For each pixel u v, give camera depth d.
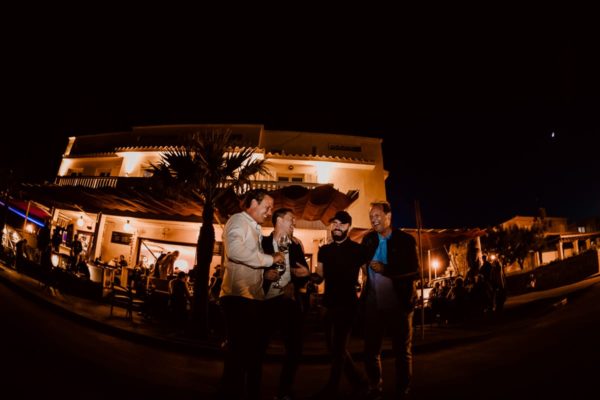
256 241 3.50
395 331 4.04
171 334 8.84
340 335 4.18
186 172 10.16
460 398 3.86
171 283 10.45
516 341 7.11
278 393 3.96
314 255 16.59
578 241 34.00
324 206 12.70
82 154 20.52
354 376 4.36
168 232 17.55
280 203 12.18
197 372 5.77
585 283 17.38
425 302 14.36
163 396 3.97
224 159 10.49
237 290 3.32
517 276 25.14
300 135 20.33
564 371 4.36
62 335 6.48
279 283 3.93
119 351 6.40
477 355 6.29
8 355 4.43
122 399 3.65
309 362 7.48
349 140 20.45
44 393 3.45
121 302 12.23
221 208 12.88
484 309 12.07
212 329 10.08
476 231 14.52
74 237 16.20
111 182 16.20
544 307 11.86
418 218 8.87
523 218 37.62
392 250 4.15
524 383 4.14
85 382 4.02
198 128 20.50
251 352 3.30
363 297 4.33
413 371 5.52
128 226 17.61
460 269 21.02
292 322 4.09
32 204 17.67
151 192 12.14
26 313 7.52
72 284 12.27
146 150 18.92
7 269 12.51
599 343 5.44
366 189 18.95
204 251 9.77
